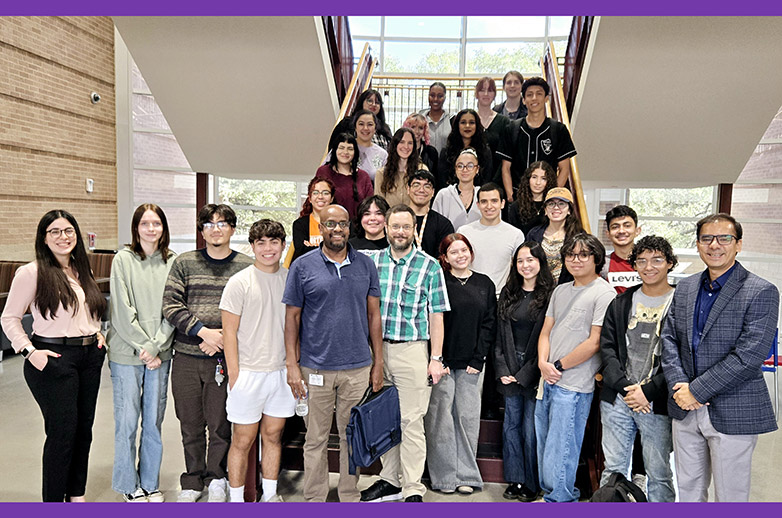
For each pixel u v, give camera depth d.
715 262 2.60
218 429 3.28
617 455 3.00
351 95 6.47
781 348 7.29
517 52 10.62
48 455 2.98
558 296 3.25
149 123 9.84
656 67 5.57
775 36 5.06
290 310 3.02
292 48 5.80
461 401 3.43
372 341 3.17
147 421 3.28
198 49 5.91
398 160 4.40
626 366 2.94
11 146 7.45
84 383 3.08
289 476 3.70
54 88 8.13
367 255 3.28
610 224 3.73
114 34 9.31
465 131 4.92
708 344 2.61
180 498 3.32
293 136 7.01
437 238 3.91
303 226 4.03
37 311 2.94
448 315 3.39
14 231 7.55
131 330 3.14
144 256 3.28
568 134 4.88
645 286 2.96
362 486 3.59
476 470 3.47
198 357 3.21
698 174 6.99
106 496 3.42
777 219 8.30
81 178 8.77
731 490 2.60
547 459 3.20
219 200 10.68
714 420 2.60
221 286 3.24
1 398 5.14
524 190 4.27
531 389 3.34
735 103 5.86
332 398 3.08
